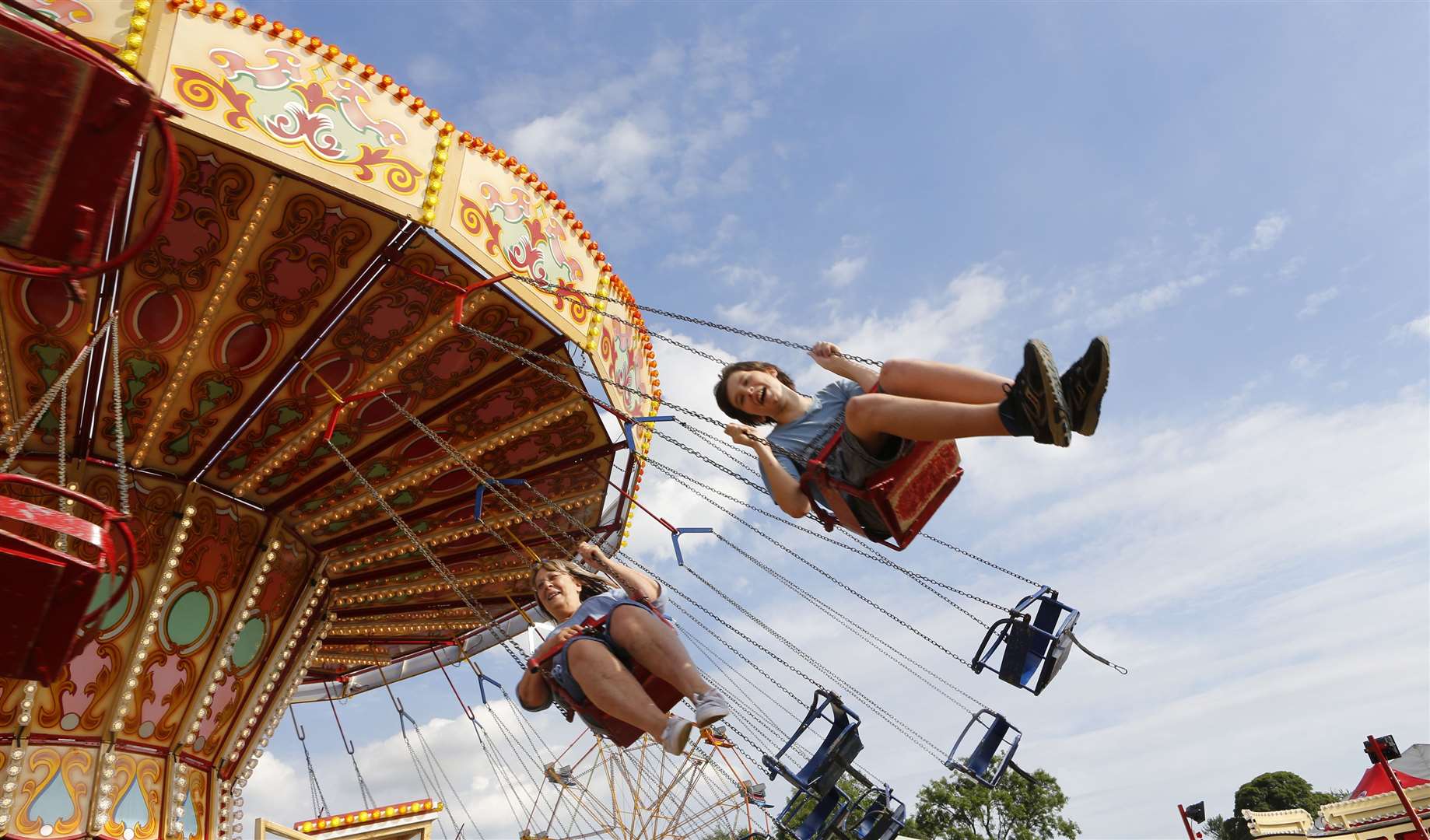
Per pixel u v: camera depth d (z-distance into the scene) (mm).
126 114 3963
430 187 8289
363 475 10938
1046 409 3283
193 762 10781
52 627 5074
